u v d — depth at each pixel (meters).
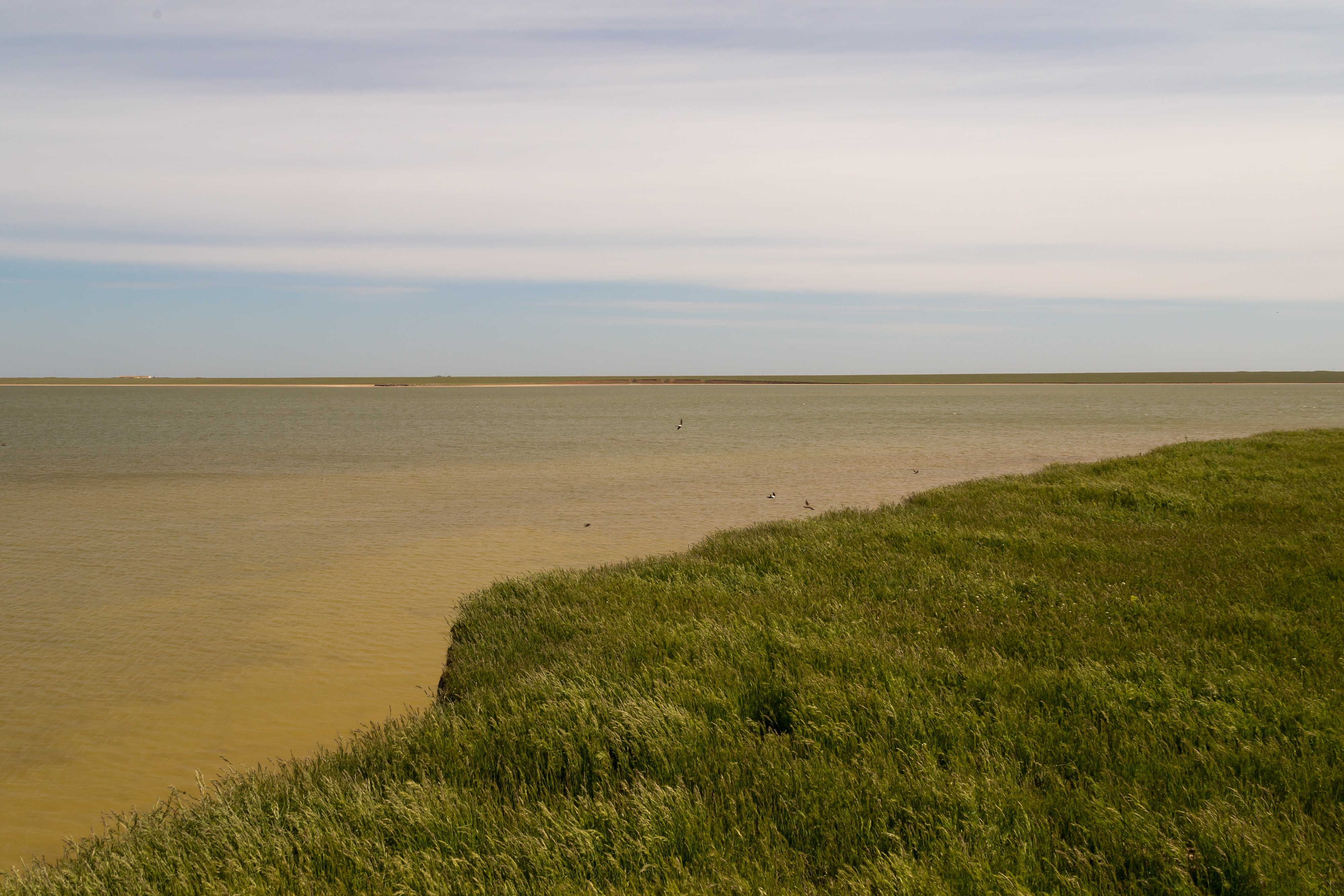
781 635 7.88
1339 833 4.30
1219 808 4.43
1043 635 8.12
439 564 16.88
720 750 5.33
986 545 13.43
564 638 9.38
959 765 5.00
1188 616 8.67
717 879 3.95
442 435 61.97
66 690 9.58
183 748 8.03
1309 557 11.38
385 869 4.17
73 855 5.25
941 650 7.43
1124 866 4.07
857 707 6.04
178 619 12.67
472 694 7.45
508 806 4.72
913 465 38.25
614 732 5.61
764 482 31.67
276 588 14.80
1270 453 26.66
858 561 12.31
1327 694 6.23
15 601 13.83
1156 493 18.09
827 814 4.57
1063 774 5.11
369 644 11.35
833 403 148.25
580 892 3.85
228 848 4.52
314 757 6.92
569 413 108.00
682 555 14.70
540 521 22.58
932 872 3.86
